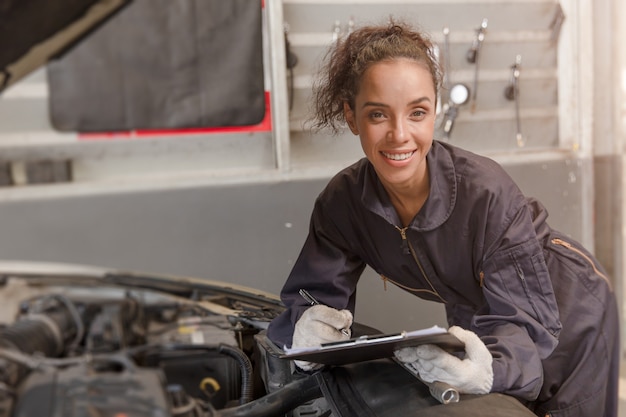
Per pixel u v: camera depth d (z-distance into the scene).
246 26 1.20
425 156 1.21
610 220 2.38
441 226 1.25
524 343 1.13
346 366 1.14
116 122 1.05
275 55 1.86
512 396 1.09
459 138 2.14
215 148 1.57
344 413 1.03
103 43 1.01
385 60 1.13
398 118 1.12
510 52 2.21
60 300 0.98
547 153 2.21
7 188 1.03
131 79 1.05
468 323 1.47
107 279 1.09
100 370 0.91
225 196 1.60
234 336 1.19
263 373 1.25
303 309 1.22
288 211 1.78
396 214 1.28
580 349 1.37
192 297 1.23
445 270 1.31
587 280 1.40
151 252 1.33
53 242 1.09
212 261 1.56
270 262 1.71
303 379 1.13
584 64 2.26
